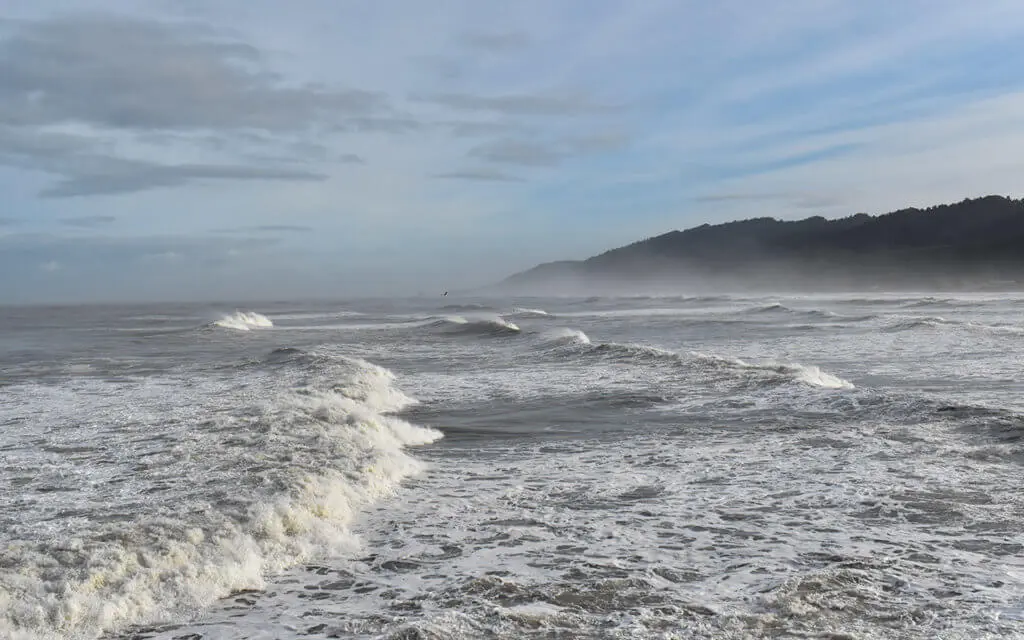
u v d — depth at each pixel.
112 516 6.75
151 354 29.30
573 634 4.58
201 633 4.66
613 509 7.49
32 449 10.05
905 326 34.84
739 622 4.73
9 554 5.55
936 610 4.87
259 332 45.09
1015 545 6.18
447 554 6.16
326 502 7.27
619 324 46.62
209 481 7.99
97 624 4.70
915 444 9.95
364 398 14.52
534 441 11.29
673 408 13.63
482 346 30.25
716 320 46.97
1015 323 39.91
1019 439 9.91
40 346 35.03
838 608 4.92
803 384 14.68
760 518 7.09
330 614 4.96
